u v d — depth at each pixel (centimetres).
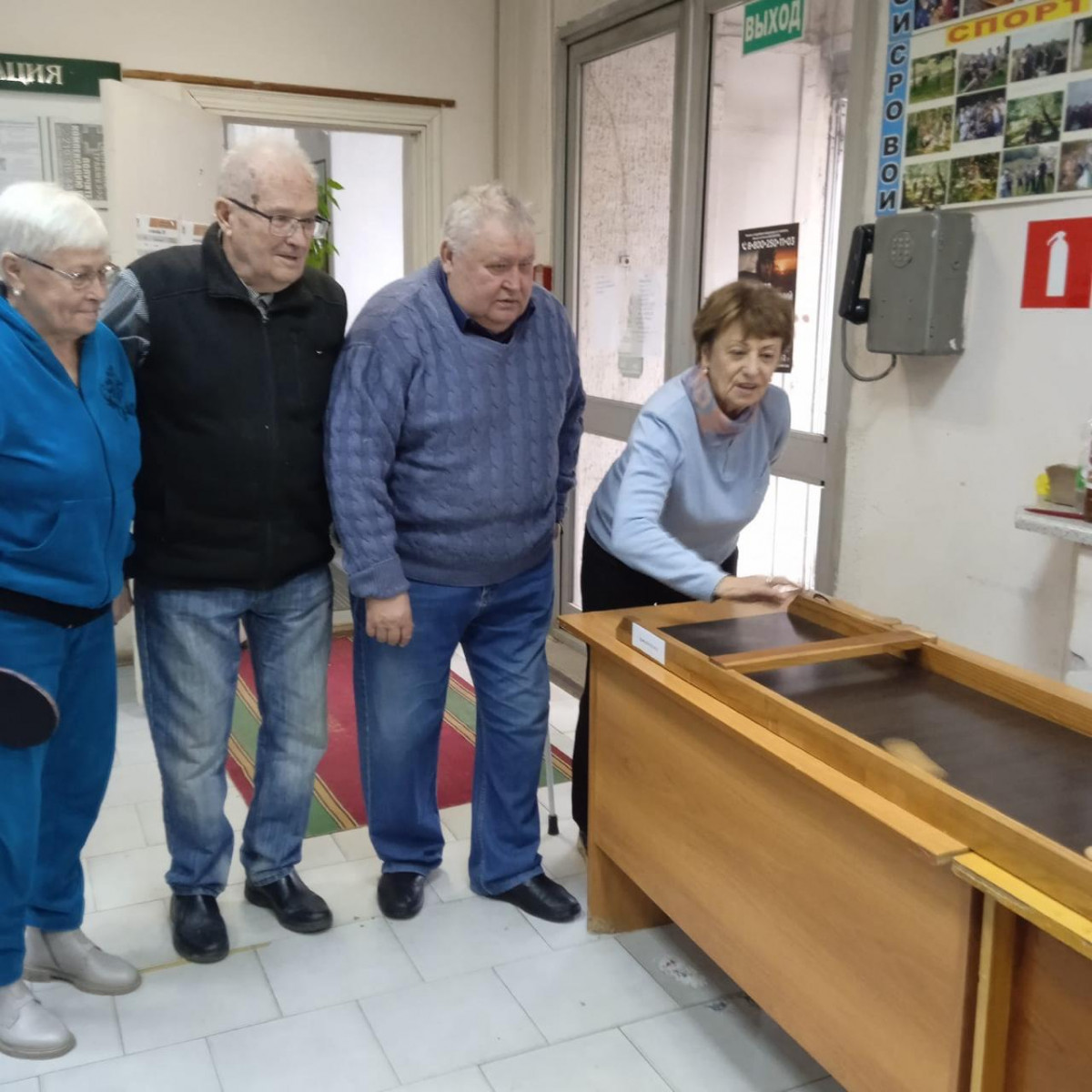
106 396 180
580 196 402
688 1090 184
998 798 136
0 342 165
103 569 183
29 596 175
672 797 194
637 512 206
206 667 210
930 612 251
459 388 204
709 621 210
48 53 366
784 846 164
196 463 198
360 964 220
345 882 253
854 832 148
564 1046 196
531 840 241
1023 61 216
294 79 398
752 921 174
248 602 212
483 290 196
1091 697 161
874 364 261
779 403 228
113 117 321
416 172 430
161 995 210
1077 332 211
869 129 255
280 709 225
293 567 213
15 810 179
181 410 196
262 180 183
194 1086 185
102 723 197
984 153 226
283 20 393
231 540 204
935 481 246
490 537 215
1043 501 215
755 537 323
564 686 392
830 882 154
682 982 215
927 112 239
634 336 377
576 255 409
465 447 208
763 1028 201
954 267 230
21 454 168
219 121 373
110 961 211
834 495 277
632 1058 192
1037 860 118
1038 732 158
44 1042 191
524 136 423
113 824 281
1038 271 217
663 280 356
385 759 230
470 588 220
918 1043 140
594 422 402
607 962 221
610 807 218
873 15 250
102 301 171
